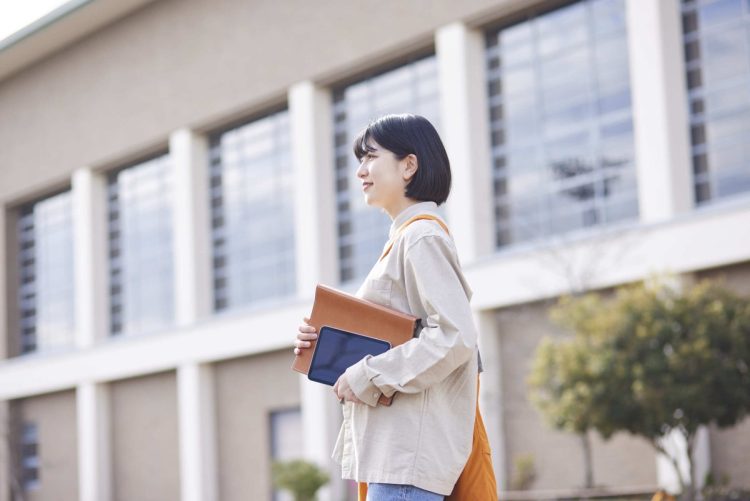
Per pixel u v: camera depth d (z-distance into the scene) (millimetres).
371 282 2457
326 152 22531
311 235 22219
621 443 16406
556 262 17188
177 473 25500
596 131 17969
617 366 12531
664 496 13438
